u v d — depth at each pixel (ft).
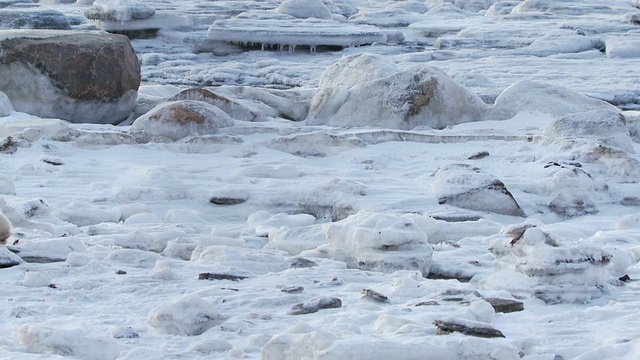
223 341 26.22
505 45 161.58
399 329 25.81
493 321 29.35
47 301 32.17
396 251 38.40
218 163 67.92
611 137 70.13
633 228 50.96
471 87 117.39
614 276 35.76
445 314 28.40
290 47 161.07
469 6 239.91
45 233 45.09
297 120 87.10
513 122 81.41
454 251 42.19
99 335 25.16
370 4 240.12
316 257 40.70
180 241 43.34
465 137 73.05
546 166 62.08
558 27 169.68
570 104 82.99
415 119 81.41
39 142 71.15
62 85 81.92
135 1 170.09
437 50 158.71
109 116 84.64
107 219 54.75
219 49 161.27
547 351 25.52
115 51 84.12
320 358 22.30
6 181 59.21
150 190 59.31
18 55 81.82
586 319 29.60
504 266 35.37
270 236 47.01
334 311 30.48
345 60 96.37
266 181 61.87
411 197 56.49
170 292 33.50
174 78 142.20
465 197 55.31
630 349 24.13
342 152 71.36
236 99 84.53
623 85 124.47
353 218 40.73
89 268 37.14
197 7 187.62
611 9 200.13
